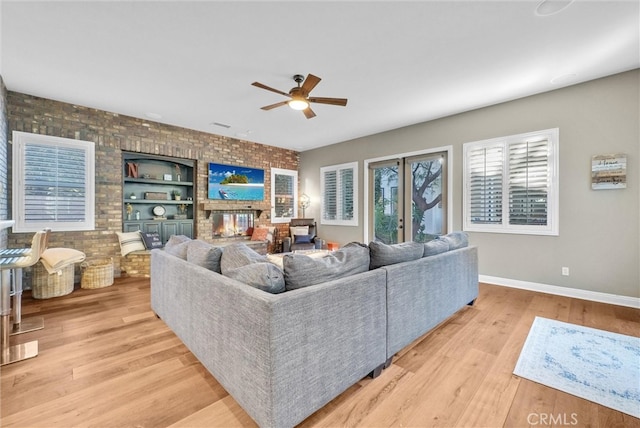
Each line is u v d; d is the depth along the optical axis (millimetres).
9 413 1513
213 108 4277
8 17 2229
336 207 6527
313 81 2783
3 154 3369
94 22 2303
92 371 1913
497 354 2143
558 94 3588
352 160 6172
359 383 1791
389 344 1941
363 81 3355
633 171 3145
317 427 1427
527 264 3885
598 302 3330
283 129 5410
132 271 4543
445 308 2621
